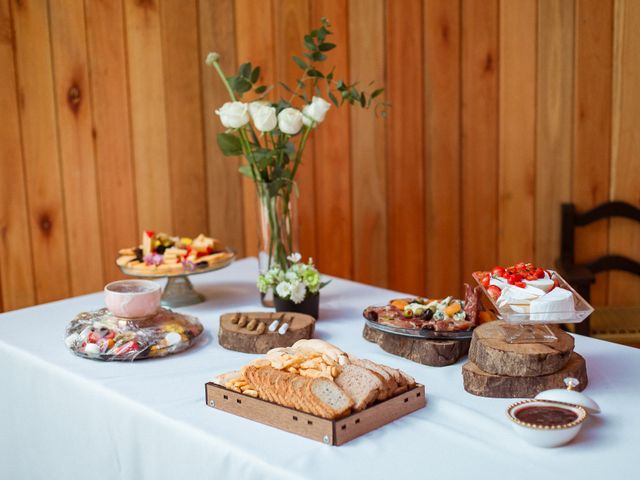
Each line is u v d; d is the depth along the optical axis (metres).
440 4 2.76
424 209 2.88
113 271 2.77
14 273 2.64
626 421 1.27
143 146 2.74
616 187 2.76
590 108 2.73
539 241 2.83
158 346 1.61
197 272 1.92
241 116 1.84
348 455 1.16
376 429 1.25
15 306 2.66
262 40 2.79
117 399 1.41
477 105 2.80
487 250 2.88
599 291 2.83
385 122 2.84
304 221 2.89
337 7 2.77
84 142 2.67
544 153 2.78
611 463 1.13
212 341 1.72
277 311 1.84
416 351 1.54
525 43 2.73
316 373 1.30
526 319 1.37
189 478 1.28
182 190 2.81
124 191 2.74
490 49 2.76
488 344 1.39
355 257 2.92
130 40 2.67
